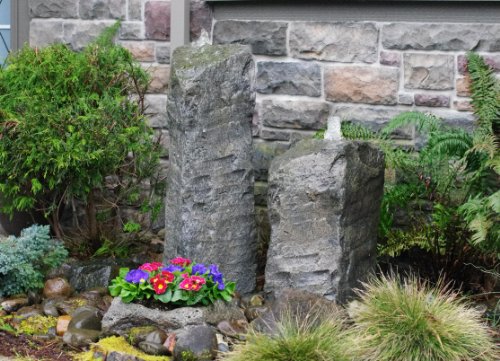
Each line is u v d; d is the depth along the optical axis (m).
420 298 5.07
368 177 5.66
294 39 7.10
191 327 5.05
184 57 5.78
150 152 6.61
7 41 8.14
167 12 7.43
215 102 5.66
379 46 6.87
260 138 7.29
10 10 8.04
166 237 5.92
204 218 5.73
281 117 7.18
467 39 6.63
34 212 7.03
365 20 6.90
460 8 6.66
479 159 6.02
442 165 6.26
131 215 7.48
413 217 6.55
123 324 5.22
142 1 7.50
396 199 6.38
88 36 7.68
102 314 5.46
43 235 6.20
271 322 5.07
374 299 5.12
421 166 6.36
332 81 7.01
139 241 6.99
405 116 6.22
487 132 5.82
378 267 6.23
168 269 5.38
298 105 7.12
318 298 5.26
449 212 6.10
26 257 5.97
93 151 6.21
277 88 7.18
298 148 5.60
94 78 6.48
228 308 5.36
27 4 7.98
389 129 6.23
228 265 5.84
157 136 7.55
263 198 7.23
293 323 4.98
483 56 6.62
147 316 5.21
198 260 5.74
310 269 5.51
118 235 6.87
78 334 5.17
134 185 6.68
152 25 7.48
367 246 5.78
